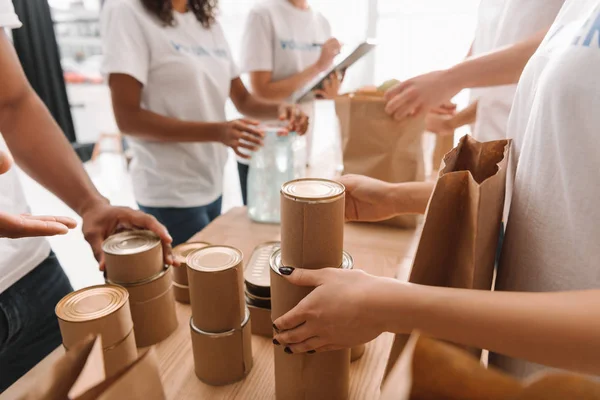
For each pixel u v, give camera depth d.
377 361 0.63
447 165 0.52
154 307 0.65
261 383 0.60
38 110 0.87
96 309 0.51
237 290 0.56
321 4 2.84
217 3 1.42
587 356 0.32
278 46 1.87
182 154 1.36
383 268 0.87
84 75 4.17
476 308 0.35
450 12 2.57
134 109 1.24
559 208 0.45
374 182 0.72
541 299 0.34
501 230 0.64
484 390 0.26
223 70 1.46
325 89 1.41
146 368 0.32
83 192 0.83
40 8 3.27
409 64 2.76
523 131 0.55
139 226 0.75
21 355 0.83
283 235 0.50
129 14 1.19
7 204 0.82
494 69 0.77
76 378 0.31
